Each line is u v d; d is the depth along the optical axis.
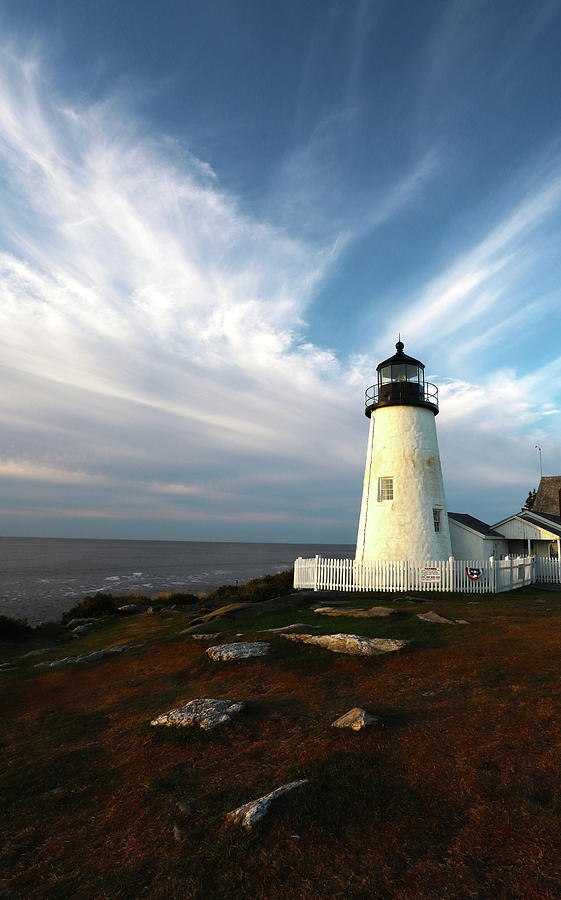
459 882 4.09
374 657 10.59
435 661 10.14
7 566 87.31
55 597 45.66
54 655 15.86
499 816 4.91
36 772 6.91
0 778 6.85
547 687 8.20
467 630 12.91
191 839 4.93
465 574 22.02
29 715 9.80
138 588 53.75
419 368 27.30
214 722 7.69
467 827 4.78
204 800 5.64
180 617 21.11
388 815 5.00
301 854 4.55
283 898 4.07
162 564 99.56
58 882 4.54
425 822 4.88
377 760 6.09
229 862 4.53
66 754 7.48
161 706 9.27
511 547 33.56
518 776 5.60
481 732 6.73
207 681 10.51
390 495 25.45
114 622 22.00
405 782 5.59
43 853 5.04
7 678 12.98
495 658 10.07
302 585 23.50
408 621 14.34
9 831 5.51
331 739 6.79
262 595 22.94
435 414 27.08
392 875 4.22
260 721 7.79
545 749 6.16
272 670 10.55
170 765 6.63
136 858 4.77
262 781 5.92
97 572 75.88
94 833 5.31
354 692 8.84
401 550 24.34
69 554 140.88
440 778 5.64
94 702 10.26
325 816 5.02
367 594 21.30
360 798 5.29
